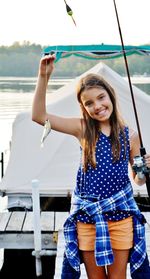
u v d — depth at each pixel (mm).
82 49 6414
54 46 6246
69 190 7398
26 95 33688
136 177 3246
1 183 7590
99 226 3064
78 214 3139
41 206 7539
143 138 7730
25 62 52750
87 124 3123
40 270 5844
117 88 8188
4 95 33250
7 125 19812
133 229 3123
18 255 6934
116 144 3098
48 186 7441
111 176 3090
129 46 6594
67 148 7742
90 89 3084
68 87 8797
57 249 5500
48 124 3135
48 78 3113
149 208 7230
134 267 3105
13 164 7777
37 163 7703
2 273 6863
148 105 8109
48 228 5953
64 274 3176
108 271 3146
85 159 3107
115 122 3127
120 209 3088
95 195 3102
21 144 8000
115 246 3102
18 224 6145
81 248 3137
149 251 5211
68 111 8070
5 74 54875
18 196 7523
